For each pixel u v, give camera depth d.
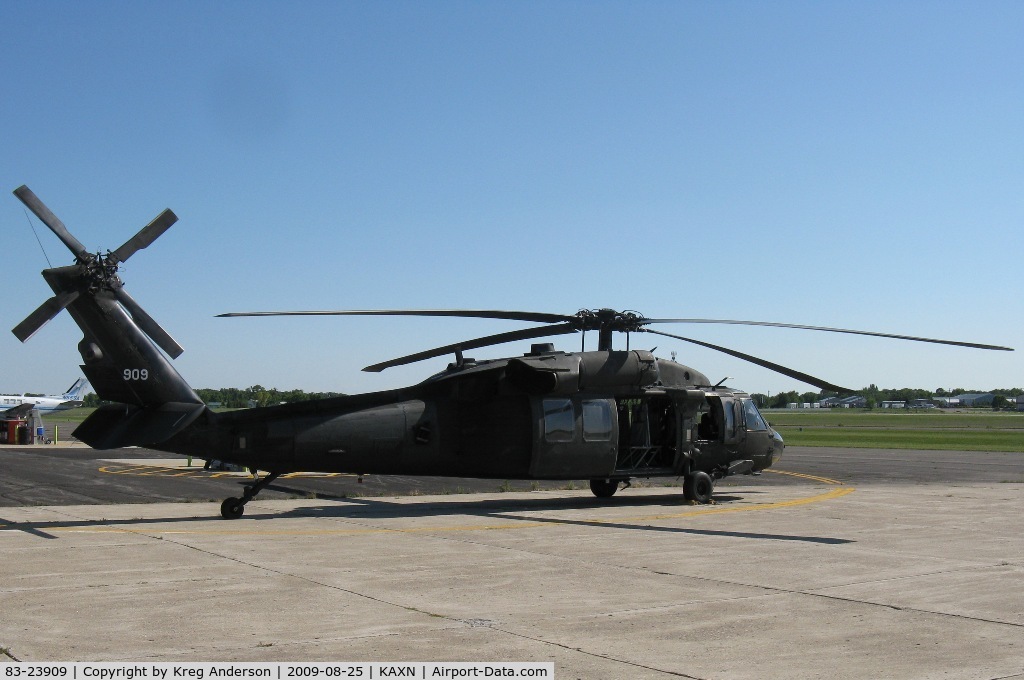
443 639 7.72
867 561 11.85
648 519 16.80
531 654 7.27
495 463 18.00
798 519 16.80
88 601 9.18
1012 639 7.84
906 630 8.13
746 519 16.80
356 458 16.98
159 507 18.84
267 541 13.64
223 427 15.92
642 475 19.66
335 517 17.12
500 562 11.73
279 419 16.36
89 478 26.11
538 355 18.38
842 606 9.09
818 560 11.93
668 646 7.54
